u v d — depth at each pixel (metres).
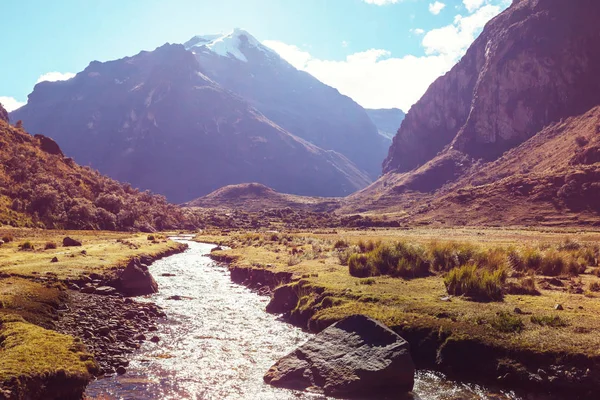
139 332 18.94
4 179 88.00
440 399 12.91
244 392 13.15
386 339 14.06
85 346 14.95
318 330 18.89
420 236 79.44
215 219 169.12
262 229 144.38
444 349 15.38
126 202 121.75
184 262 47.50
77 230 87.12
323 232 111.06
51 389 11.56
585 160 138.75
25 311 18.08
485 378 14.19
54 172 108.56
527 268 27.42
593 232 87.00
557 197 122.19
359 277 25.72
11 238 53.59
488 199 139.12
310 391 13.27
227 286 31.61
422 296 20.22
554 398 12.81
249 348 17.11
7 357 12.23
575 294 20.48
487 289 20.00
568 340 14.27
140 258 43.69
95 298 23.14
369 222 150.62
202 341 17.95
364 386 13.12
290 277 28.73
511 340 14.79
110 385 13.30
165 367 14.97
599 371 12.84
